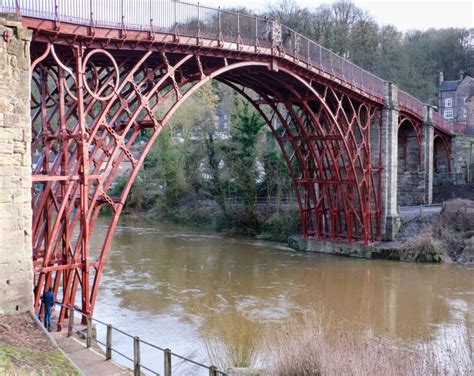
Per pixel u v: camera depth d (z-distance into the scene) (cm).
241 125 4100
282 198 4047
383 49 7394
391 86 3070
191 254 3039
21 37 1115
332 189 3272
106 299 2000
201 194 4784
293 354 1019
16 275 1088
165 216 4819
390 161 3058
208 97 5300
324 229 3319
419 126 3741
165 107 4619
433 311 1884
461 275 2459
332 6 7144
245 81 2547
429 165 3788
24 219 1109
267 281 2364
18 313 1087
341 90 2673
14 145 1097
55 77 1498
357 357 975
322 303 2008
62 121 1330
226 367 1230
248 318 1780
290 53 2270
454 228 2945
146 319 1761
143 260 2816
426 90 7000
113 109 2977
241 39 1995
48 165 1360
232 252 3127
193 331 1633
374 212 3062
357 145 3098
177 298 2041
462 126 4778
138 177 5256
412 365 1009
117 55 1602
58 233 1448
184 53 1727
